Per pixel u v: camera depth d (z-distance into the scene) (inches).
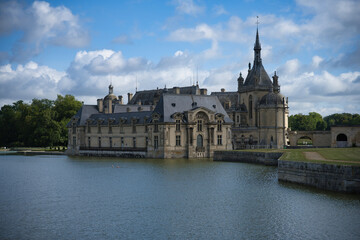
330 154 3093.0
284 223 1771.7
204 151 4923.7
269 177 2952.8
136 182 2861.7
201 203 2162.9
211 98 5251.0
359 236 1588.3
